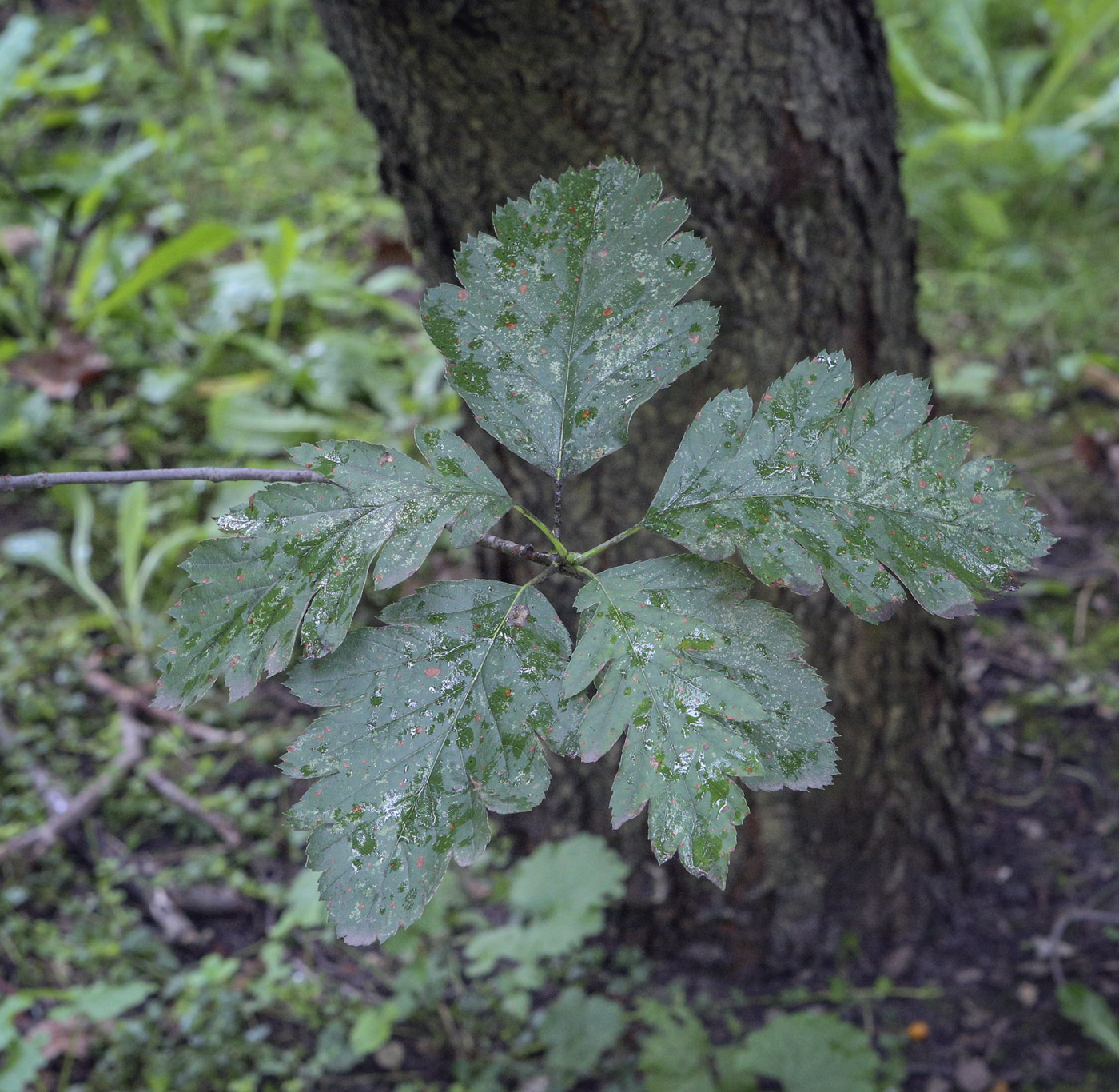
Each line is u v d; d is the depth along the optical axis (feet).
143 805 3.85
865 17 2.52
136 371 5.26
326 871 1.19
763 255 2.55
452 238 2.62
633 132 2.35
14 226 5.61
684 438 1.30
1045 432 5.16
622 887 3.30
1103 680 4.29
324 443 1.31
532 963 3.17
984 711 4.23
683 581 1.26
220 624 1.25
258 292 5.34
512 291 1.33
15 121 6.48
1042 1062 3.26
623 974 3.54
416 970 3.27
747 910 3.42
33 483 1.33
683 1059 3.11
